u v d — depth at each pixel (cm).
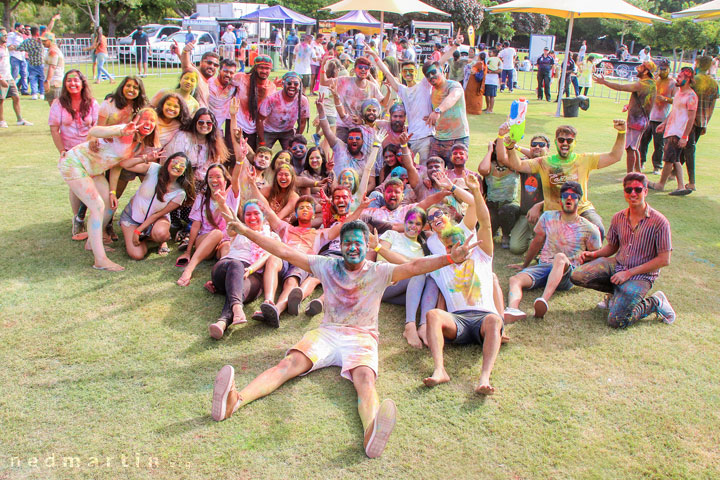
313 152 734
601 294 572
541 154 661
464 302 466
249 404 390
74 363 430
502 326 450
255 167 656
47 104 1541
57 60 1503
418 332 481
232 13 3272
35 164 964
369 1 1297
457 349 465
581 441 362
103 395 395
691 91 856
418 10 1325
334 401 396
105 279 569
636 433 371
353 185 623
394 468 336
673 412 392
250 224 527
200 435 359
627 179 503
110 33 4447
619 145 612
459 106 776
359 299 418
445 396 404
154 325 488
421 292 505
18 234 670
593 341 482
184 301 532
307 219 580
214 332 462
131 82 645
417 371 436
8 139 1133
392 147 730
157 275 584
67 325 481
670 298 564
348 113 818
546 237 580
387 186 631
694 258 662
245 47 2730
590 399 404
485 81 1750
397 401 397
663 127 1011
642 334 495
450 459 345
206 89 801
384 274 412
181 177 627
